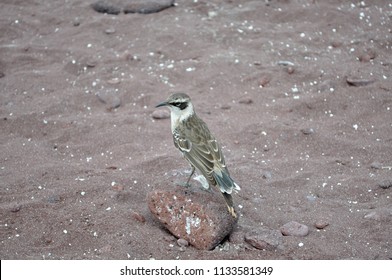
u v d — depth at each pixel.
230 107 14.21
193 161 9.74
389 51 16.53
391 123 13.36
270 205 10.65
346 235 9.77
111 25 17.97
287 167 11.96
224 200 9.58
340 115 13.81
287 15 18.23
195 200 9.43
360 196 11.00
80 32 17.73
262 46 16.62
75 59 16.28
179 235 9.54
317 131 13.14
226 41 16.94
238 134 13.11
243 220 10.12
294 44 16.77
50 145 12.82
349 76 14.97
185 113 10.21
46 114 13.91
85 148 12.70
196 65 15.79
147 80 15.18
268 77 15.20
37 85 15.15
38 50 16.80
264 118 13.73
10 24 18.20
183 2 19.05
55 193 10.77
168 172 11.06
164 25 17.72
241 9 18.59
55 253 9.37
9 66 16.06
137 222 10.00
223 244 9.55
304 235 9.68
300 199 10.86
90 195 10.75
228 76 15.33
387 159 12.11
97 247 9.48
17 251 9.35
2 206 10.39
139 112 14.07
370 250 9.39
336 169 11.85
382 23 17.88
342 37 17.14
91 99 14.54
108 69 15.73
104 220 10.02
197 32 17.27
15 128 13.38
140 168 11.76
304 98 14.32
